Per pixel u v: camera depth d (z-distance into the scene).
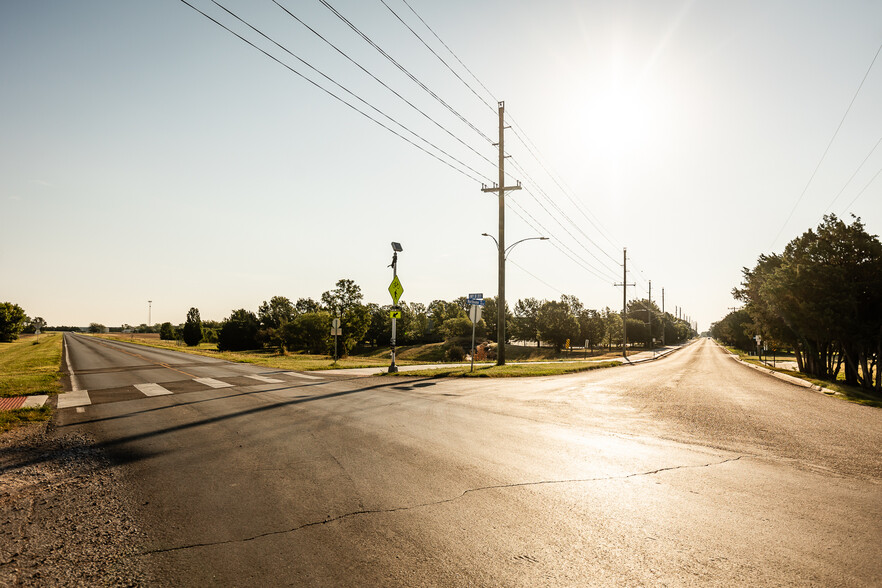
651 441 7.53
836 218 22.59
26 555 3.48
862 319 21.05
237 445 6.78
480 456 6.32
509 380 18.09
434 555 3.54
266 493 4.84
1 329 85.06
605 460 6.29
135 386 13.62
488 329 95.81
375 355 84.06
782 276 24.08
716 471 5.89
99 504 4.53
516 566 3.38
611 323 97.75
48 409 9.39
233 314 80.31
